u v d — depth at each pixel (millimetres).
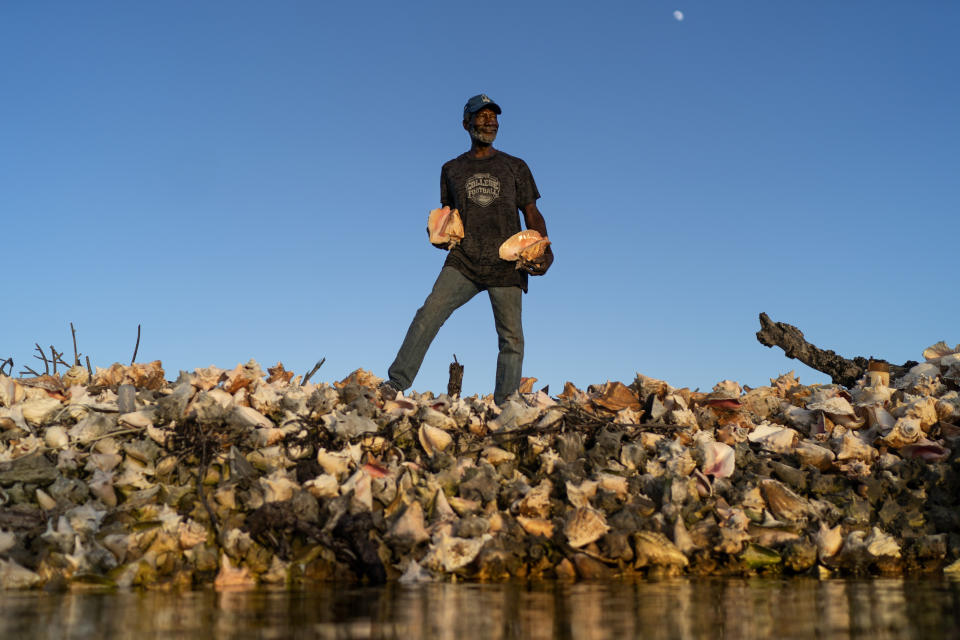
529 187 6430
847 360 7262
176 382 5746
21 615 2414
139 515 3781
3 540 3461
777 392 6641
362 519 3561
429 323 5980
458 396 6797
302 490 3746
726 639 2037
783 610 2508
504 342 6133
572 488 4016
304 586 3227
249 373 5445
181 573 3371
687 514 4035
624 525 3807
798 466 4812
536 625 2232
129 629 2158
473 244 6055
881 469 4738
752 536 4016
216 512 3779
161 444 4238
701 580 3418
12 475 3938
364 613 2439
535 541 3705
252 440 4293
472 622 2283
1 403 5051
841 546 3896
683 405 5438
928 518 4395
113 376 5980
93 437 4371
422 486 4062
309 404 4738
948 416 5258
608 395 5758
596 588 3096
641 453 4504
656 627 2215
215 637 2031
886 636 2074
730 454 4562
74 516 3619
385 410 5012
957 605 2615
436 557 3473
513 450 4621
